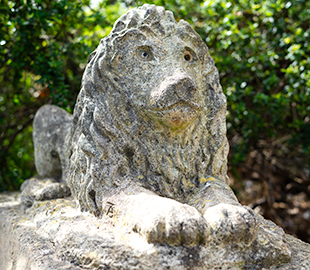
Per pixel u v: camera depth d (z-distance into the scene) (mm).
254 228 1188
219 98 1530
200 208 1311
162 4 2836
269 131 2973
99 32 3098
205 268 1152
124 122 1433
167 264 1120
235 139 3207
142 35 1422
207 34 2844
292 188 3492
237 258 1188
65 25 2848
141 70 1405
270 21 2762
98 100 1448
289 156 3359
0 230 1926
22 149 3426
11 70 3072
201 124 1490
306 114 2898
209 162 1515
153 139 1433
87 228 1297
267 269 1222
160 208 1169
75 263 1208
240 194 3277
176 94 1291
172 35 1472
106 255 1140
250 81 3010
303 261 1287
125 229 1243
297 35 2688
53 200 1764
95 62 1473
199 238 1149
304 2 2826
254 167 3463
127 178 1414
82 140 1470
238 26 3082
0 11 2600
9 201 2324
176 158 1434
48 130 2084
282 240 1318
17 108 3352
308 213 3297
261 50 2865
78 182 1536
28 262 1317
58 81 2725
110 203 1351
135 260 1116
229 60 2721
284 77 2965
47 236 1453
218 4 2783
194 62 1480
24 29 2602
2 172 3109
